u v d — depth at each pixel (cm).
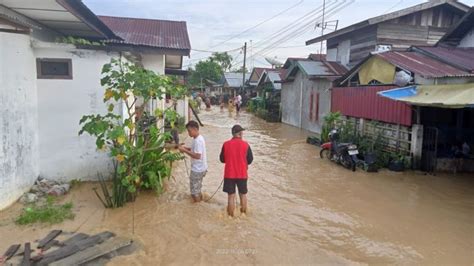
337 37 1988
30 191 646
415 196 751
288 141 1523
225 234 527
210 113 3091
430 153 971
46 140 702
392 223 596
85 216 570
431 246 510
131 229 528
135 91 606
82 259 421
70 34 960
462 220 614
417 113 975
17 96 599
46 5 627
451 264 458
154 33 1356
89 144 725
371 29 1667
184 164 984
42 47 672
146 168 670
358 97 1289
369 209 665
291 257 464
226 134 1691
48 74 690
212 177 866
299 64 1886
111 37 1029
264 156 1175
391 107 1077
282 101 2380
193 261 442
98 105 719
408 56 1091
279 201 701
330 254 477
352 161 978
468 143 1059
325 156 1180
